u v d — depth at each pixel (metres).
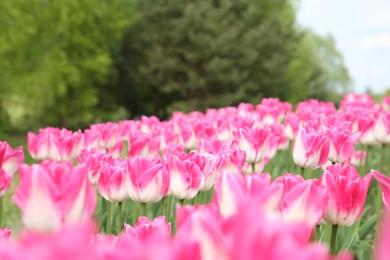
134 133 3.76
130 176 2.08
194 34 24.67
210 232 0.69
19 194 1.06
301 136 2.65
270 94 25.80
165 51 25.42
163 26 25.91
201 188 2.30
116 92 27.92
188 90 25.47
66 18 21.33
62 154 3.45
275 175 4.60
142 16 26.20
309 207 1.47
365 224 3.46
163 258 0.61
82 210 1.05
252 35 24.92
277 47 25.91
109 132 4.00
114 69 25.77
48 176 1.02
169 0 25.62
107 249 0.74
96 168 2.55
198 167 2.19
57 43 22.22
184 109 24.30
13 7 20.92
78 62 23.08
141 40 26.22
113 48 25.80
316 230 2.10
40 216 1.03
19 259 0.55
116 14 24.00
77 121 25.08
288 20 30.92
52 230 1.03
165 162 2.22
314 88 35.66
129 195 2.12
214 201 1.04
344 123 3.77
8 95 22.39
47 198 1.02
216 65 23.78
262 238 0.57
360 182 1.81
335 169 1.95
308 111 5.12
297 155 2.69
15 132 25.42
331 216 1.84
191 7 24.72
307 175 3.33
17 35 20.98
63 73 22.16
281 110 5.98
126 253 0.63
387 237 0.56
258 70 25.53
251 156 3.04
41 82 21.77
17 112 28.17
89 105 24.95
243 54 24.81
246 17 26.14
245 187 1.00
